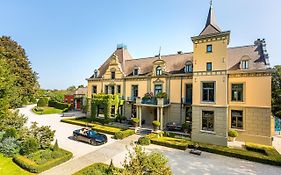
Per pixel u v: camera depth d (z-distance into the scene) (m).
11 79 17.34
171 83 24.84
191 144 17.62
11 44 42.41
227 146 17.81
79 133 19.45
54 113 43.22
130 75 29.34
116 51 34.41
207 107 19.42
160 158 7.44
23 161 12.38
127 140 19.81
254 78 19.59
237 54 22.22
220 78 18.86
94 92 33.53
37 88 52.66
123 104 29.22
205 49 19.98
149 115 26.77
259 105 19.20
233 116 20.81
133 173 6.91
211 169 12.75
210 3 21.41
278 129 27.61
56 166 12.73
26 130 16.36
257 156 14.44
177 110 24.17
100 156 14.91
